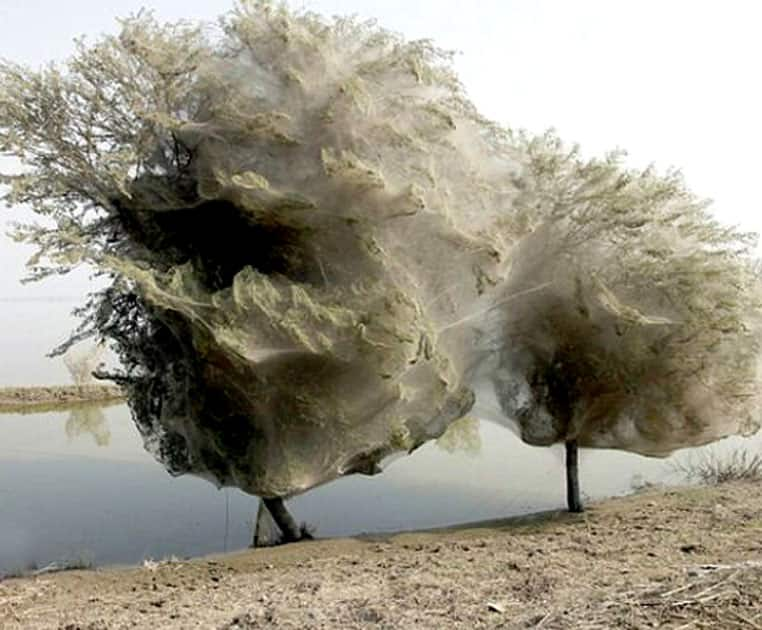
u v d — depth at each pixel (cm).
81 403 2294
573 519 987
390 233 882
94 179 860
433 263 910
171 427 948
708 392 996
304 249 886
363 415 884
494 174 958
